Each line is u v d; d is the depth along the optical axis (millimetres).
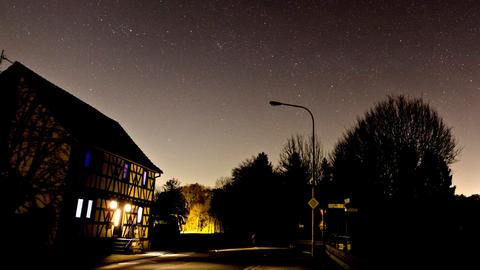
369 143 33188
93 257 21984
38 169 23031
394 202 20922
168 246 34812
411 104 32000
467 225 17203
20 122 23938
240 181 60688
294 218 57812
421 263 13109
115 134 33000
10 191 22516
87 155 24938
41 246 21297
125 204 29203
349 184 37188
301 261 23266
